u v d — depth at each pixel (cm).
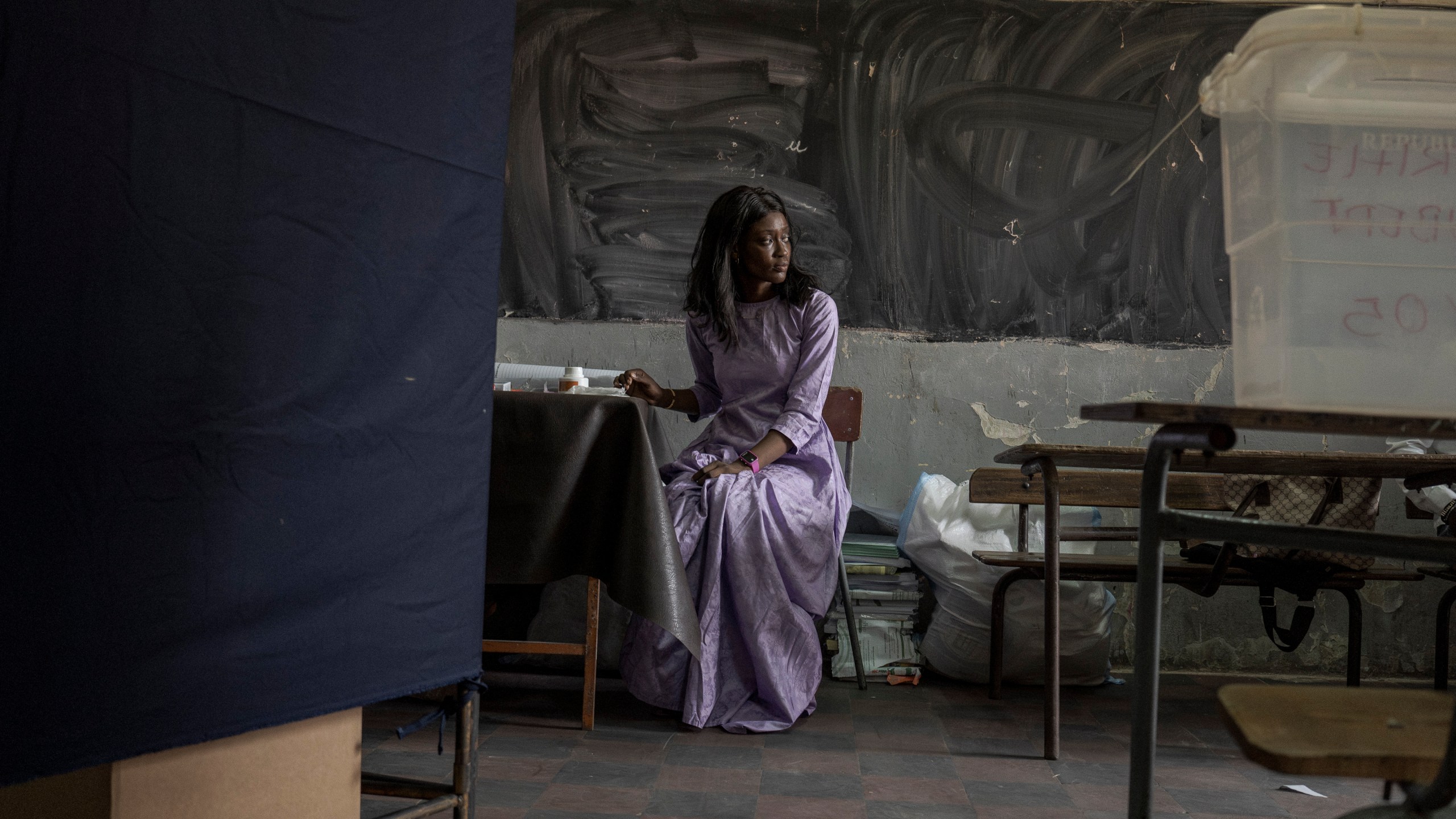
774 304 268
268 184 106
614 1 328
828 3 327
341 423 114
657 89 327
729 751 212
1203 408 91
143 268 95
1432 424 90
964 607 286
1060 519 298
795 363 266
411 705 249
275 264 107
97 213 91
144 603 95
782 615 235
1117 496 282
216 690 101
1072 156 324
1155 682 115
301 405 110
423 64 124
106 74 92
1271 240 94
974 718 248
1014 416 324
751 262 262
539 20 328
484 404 136
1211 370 321
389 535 121
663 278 327
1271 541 109
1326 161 92
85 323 91
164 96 96
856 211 325
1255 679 305
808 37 326
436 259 127
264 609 106
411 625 124
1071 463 210
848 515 286
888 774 198
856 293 326
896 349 325
